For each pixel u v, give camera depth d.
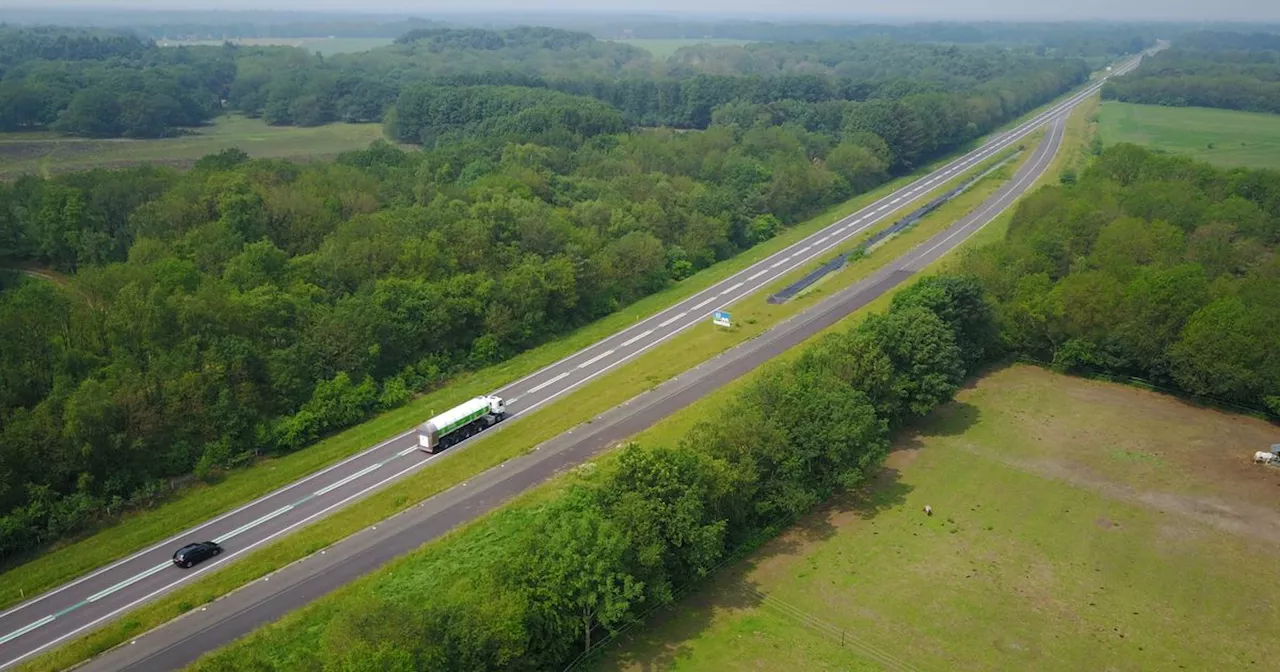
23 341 92.31
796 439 84.25
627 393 108.06
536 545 67.06
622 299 144.50
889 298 137.38
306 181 148.00
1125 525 85.69
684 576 74.62
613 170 189.25
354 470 91.94
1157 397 112.38
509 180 161.50
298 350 103.31
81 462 83.81
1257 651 69.38
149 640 66.75
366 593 70.19
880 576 77.56
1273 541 83.38
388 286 115.12
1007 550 81.62
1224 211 142.50
